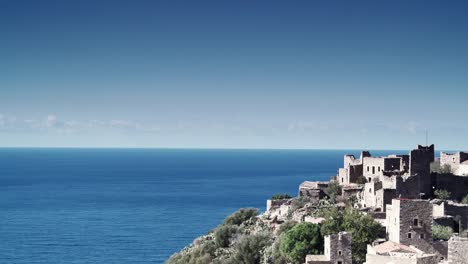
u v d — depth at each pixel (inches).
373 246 4906.5
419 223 5009.8
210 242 7829.7
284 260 5531.5
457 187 6899.6
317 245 5359.3
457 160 7790.4
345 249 4877.0
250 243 6515.8
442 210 5876.0
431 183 6939.0
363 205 6840.6
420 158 6879.9
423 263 3937.0
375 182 6599.4
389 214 5260.8
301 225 5531.5
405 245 4938.5
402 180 6328.7
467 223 5816.9
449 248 3634.4
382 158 7475.4
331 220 5457.7
